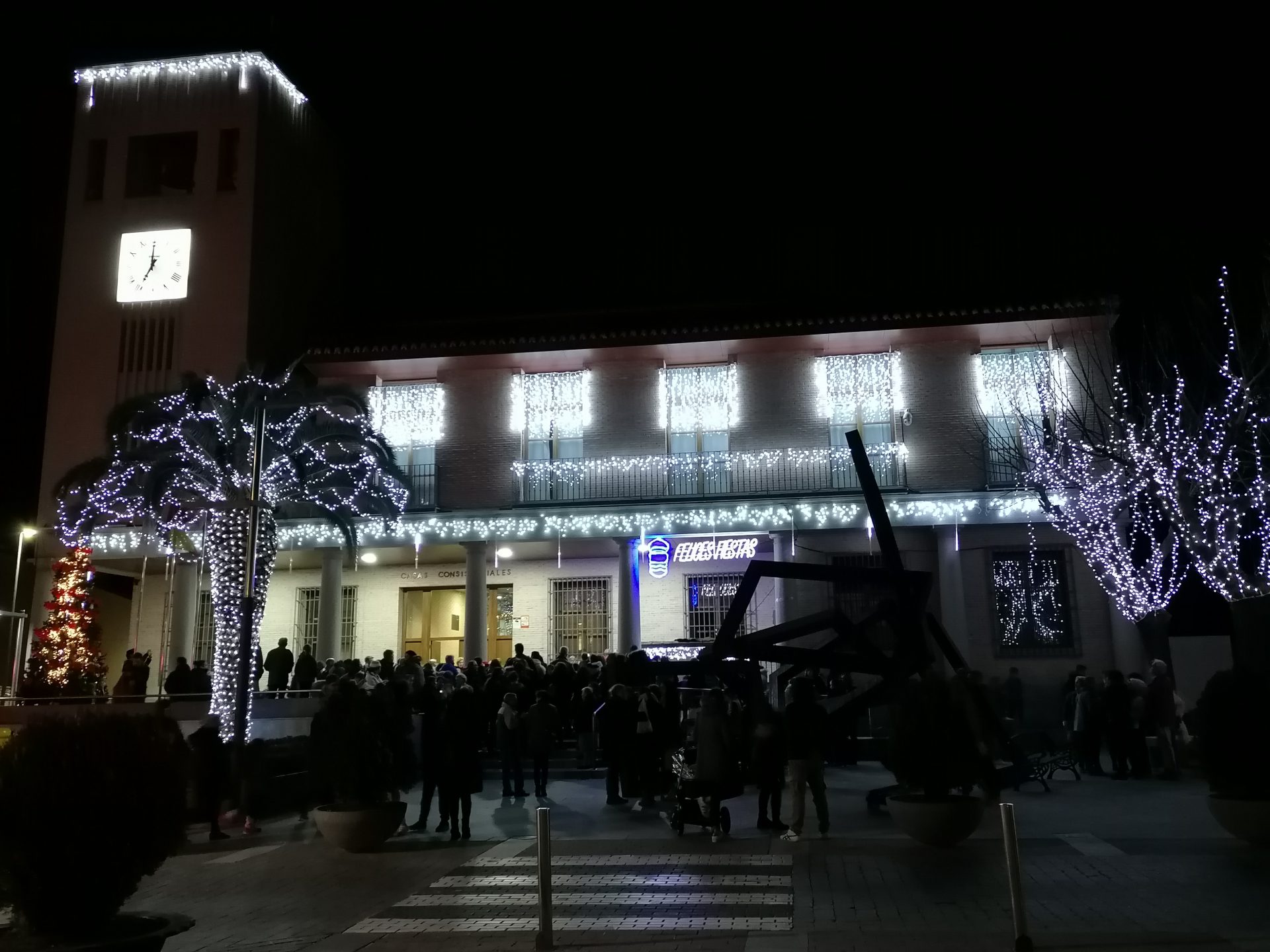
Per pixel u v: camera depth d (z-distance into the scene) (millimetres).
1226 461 19047
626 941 7570
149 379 24812
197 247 25391
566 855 11047
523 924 8258
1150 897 8430
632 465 24125
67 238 25938
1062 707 21172
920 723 10969
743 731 14523
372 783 11641
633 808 14273
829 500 22531
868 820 12734
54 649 20062
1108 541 21016
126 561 24406
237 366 24422
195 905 9258
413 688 16625
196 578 23734
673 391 24688
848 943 7258
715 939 7543
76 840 5781
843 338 23859
